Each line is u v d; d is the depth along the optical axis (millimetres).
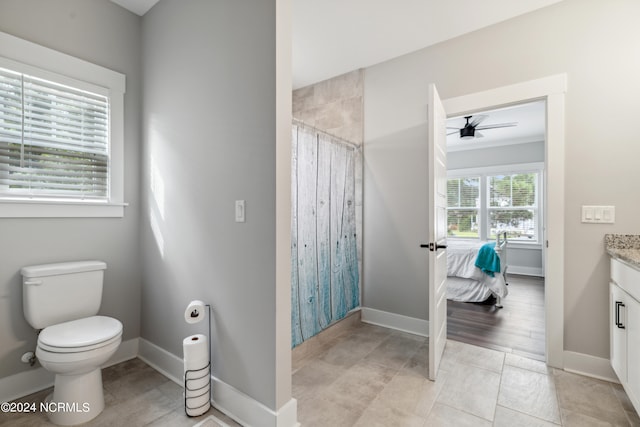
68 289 1876
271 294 1499
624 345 1703
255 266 1569
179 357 2020
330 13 2293
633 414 1663
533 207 5715
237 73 1658
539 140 5574
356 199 3121
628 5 1962
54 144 1990
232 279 1683
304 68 3113
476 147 6168
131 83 2334
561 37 2146
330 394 1854
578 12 2094
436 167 2111
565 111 2127
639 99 1933
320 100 3402
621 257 1707
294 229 2266
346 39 2627
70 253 2037
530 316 3320
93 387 1645
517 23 2305
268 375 1509
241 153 1637
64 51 2012
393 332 2840
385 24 2422
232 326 1681
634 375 1554
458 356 2354
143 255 2344
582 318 2088
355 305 3049
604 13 2021
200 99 1874
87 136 2127
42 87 1936
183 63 1992
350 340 2652
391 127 2951
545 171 2209
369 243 3102
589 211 2057
